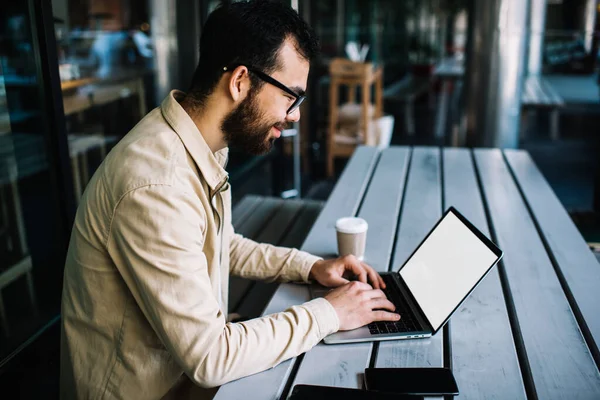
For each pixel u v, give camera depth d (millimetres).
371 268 1521
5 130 2035
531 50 6066
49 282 2176
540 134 6035
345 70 4750
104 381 1217
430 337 1277
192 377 1097
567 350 1220
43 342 2078
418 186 2420
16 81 1977
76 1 3863
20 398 1873
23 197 2104
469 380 1120
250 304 1959
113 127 3387
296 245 2439
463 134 4797
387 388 1069
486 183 2455
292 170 4176
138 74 3904
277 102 1198
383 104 7453
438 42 8680
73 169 2727
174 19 3975
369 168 2709
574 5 5559
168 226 1089
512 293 1477
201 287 1115
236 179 3355
